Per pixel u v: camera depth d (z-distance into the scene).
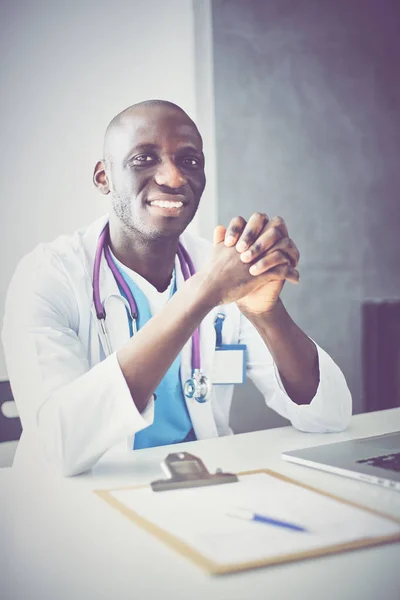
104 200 2.18
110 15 2.17
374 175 2.57
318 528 0.59
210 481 0.74
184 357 1.31
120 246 1.35
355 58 2.50
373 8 2.53
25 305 1.21
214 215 2.23
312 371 1.12
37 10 2.07
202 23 2.22
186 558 0.53
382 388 2.58
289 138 2.36
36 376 1.04
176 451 0.94
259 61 2.28
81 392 0.88
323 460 0.83
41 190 2.09
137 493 0.71
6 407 1.65
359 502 0.68
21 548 0.57
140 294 1.35
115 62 2.18
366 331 2.57
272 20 2.29
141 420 0.88
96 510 0.67
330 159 2.46
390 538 0.57
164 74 2.25
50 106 2.09
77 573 0.52
